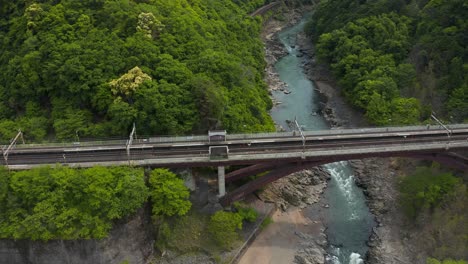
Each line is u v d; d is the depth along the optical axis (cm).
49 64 7194
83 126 6994
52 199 5678
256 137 6894
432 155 6700
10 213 5744
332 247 6788
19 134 6894
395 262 6406
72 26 7719
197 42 8388
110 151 6625
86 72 7112
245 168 6544
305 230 7012
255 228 6775
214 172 6988
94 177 5822
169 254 6222
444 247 6166
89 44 7412
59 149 6700
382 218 7269
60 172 5891
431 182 6988
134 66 7344
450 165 6825
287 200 7569
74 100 7250
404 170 7988
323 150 6462
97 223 5619
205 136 6769
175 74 7312
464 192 6581
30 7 7838
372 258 6544
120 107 6694
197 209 6588
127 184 5788
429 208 6788
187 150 6594
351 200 7719
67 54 7256
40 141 7025
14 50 7894
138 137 6875
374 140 6812
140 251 6056
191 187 6625
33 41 7506
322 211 7462
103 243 5666
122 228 5819
